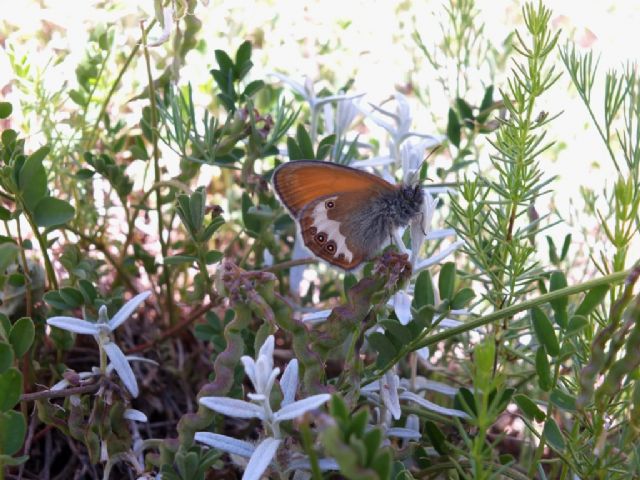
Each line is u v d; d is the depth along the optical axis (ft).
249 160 0.46
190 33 0.46
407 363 0.47
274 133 0.45
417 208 0.39
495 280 0.39
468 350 0.44
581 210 0.58
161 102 0.46
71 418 0.36
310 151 0.45
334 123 0.57
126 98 0.57
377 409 0.41
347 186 0.41
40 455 0.44
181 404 0.50
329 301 0.56
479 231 0.39
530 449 0.43
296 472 0.34
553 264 0.46
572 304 0.44
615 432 0.37
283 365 0.51
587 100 0.38
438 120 0.62
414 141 0.57
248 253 0.47
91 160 0.47
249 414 0.30
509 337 0.40
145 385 0.47
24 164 0.37
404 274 0.33
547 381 0.33
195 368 0.51
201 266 0.42
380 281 0.33
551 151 0.64
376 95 0.67
